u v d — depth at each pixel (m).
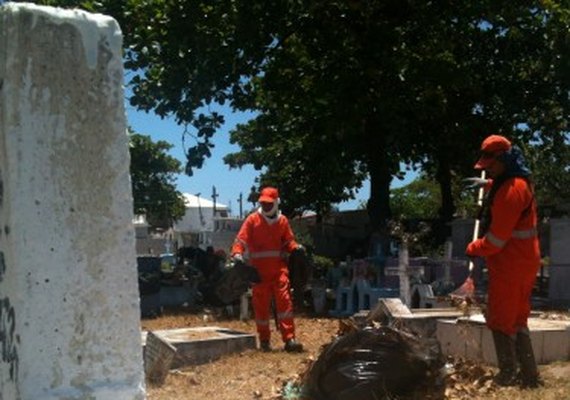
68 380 2.80
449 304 10.25
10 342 2.82
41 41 2.78
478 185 6.73
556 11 17.64
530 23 18.84
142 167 45.25
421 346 5.87
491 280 6.45
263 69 17.23
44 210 2.78
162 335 9.22
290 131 21.12
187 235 44.94
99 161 2.87
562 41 18.42
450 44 17.17
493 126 20.52
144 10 14.66
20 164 2.74
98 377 2.85
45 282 2.77
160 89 14.98
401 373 5.78
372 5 16.95
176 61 14.95
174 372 7.89
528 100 20.41
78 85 2.84
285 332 9.25
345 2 15.86
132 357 2.92
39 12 2.78
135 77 15.00
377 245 15.01
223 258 17.20
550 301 13.58
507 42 19.69
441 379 5.93
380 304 7.92
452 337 7.71
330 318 13.38
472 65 19.77
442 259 13.35
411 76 16.75
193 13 14.73
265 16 16.05
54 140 2.79
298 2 16.27
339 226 25.88
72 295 2.81
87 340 2.84
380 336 5.82
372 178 18.80
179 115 15.29
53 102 2.79
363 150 19.17
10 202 2.75
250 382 7.28
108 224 2.88
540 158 25.83
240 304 13.63
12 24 2.75
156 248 43.41
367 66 16.50
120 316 2.89
